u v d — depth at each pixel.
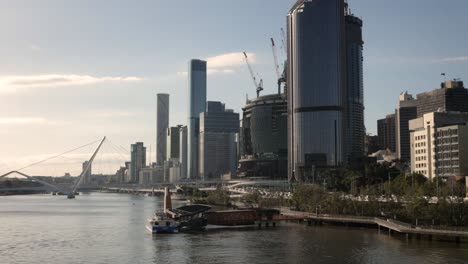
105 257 151.38
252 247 166.12
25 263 143.38
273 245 169.62
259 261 142.75
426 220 195.25
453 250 155.38
